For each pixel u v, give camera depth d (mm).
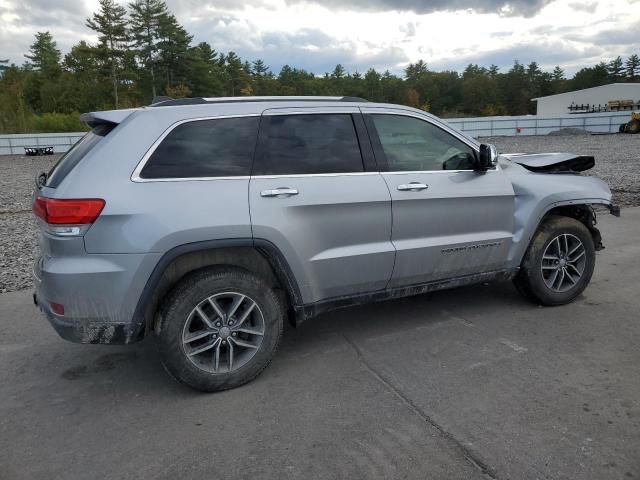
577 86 129375
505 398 3266
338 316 4805
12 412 3338
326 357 3973
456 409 3168
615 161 16797
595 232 5043
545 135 38500
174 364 3314
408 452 2773
